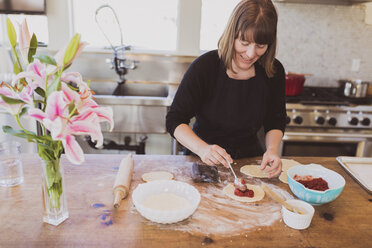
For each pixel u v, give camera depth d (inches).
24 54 32.8
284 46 122.9
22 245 33.2
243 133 64.4
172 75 124.3
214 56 60.6
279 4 118.6
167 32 125.8
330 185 47.5
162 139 115.5
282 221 39.4
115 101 99.7
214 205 42.4
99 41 124.3
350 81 112.3
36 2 111.4
